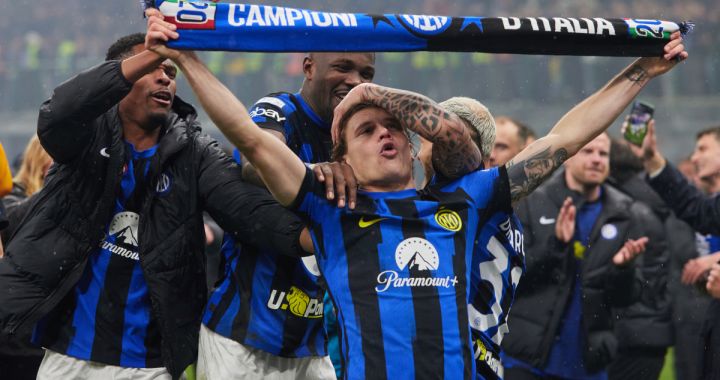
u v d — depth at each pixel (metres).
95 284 4.86
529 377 7.16
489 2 26.72
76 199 4.75
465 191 4.18
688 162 11.57
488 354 4.39
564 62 20.45
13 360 6.29
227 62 22.00
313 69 4.95
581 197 7.45
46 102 4.59
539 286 7.18
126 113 4.81
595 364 7.24
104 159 4.74
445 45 4.18
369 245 4.00
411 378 3.88
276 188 4.01
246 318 4.86
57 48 28.03
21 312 4.72
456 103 4.75
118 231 4.84
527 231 7.29
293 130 4.93
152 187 4.80
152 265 4.77
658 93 20.30
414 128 4.07
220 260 5.09
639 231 7.76
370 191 4.10
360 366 3.88
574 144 4.37
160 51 3.93
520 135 8.12
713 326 7.05
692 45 20.38
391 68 21.28
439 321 3.95
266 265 4.86
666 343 8.31
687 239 9.87
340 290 3.99
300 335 4.93
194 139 4.88
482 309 4.36
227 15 3.97
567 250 7.20
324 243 4.05
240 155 4.77
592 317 7.25
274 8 4.04
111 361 4.86
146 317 4.89
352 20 4.09
